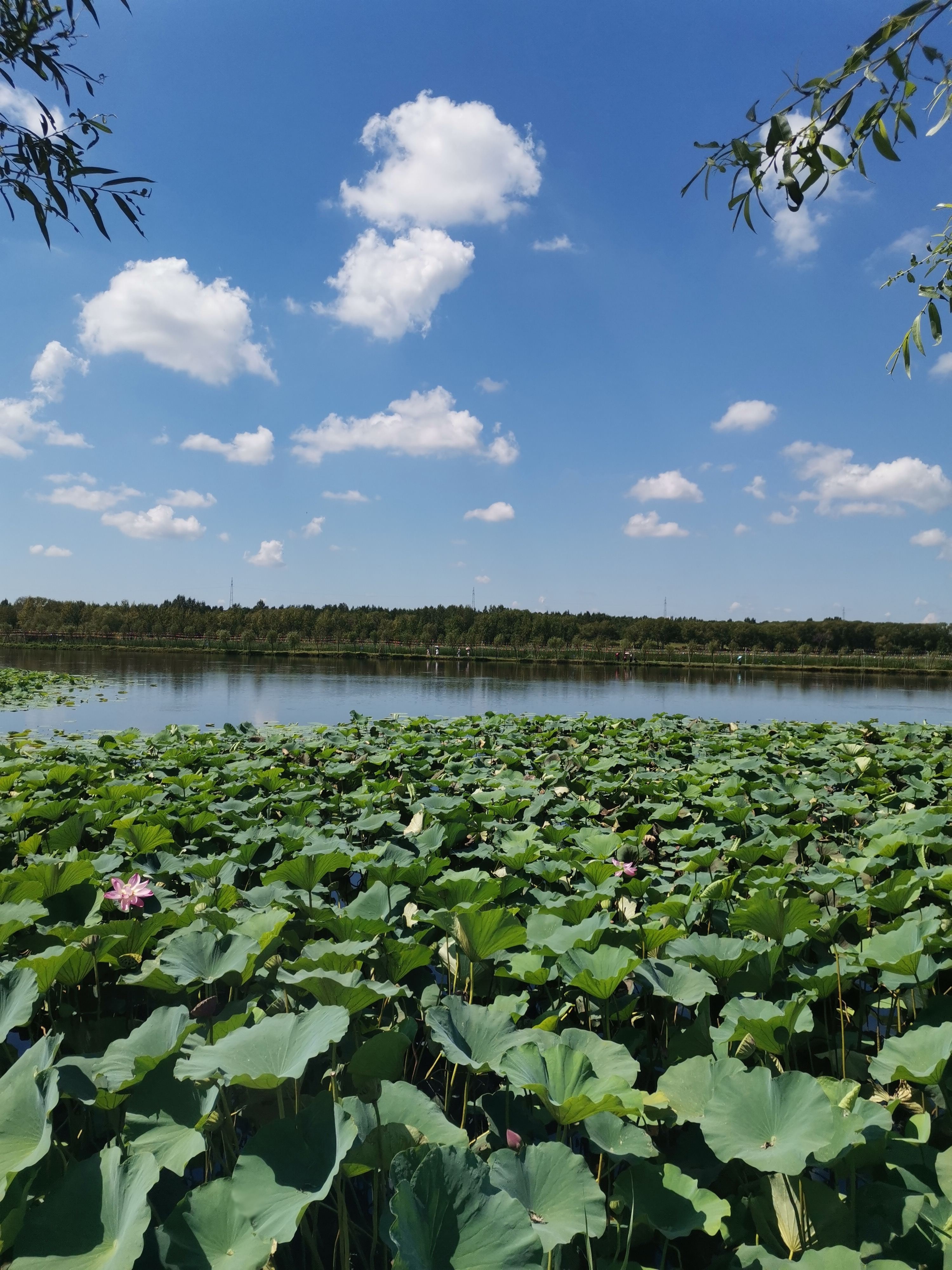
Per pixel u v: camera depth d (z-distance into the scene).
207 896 3.91
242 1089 2.73
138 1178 1.89
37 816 5.62
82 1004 3.56
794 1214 2.12
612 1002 3.30
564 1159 2.03
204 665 37.97
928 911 3.68
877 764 7.74
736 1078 2.31
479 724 12.10
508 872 4.69
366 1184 2.65
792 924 3.46
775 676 46.16
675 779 7.48
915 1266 1.93
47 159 3.52
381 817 5.66
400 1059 2.42
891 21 2.59
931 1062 2.43
